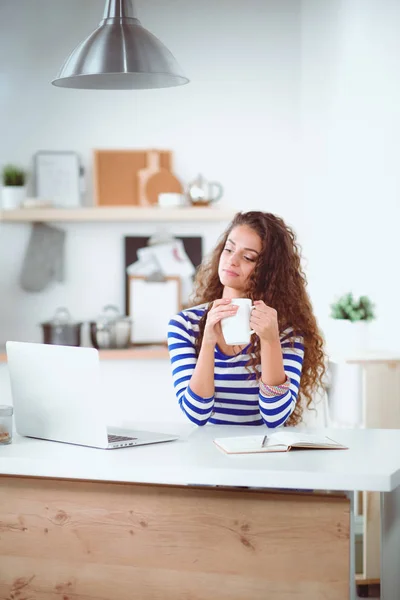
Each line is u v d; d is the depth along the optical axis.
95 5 4.59
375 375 3.33
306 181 4.63
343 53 4.11
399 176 3.55
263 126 4.68
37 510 2.04
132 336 4.67
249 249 2.54
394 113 3.61
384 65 3.69
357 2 3.90
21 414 2.20
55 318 4.48
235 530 1.94
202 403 2.30
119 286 4.70
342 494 1.91
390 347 3.67
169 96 4.66
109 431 2.25
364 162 3.90
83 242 4.69
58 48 4.60
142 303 4.67
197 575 1.96
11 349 2.17
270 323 2.21
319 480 1.81
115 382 4.55
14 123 4.61
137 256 4.69
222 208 4.52
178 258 4.71
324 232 4.42
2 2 4.58
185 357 2.45
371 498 3.26
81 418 2.06
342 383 3.37
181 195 4.53
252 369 2.38
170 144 4.67
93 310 4.70
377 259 3.79
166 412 4.58
